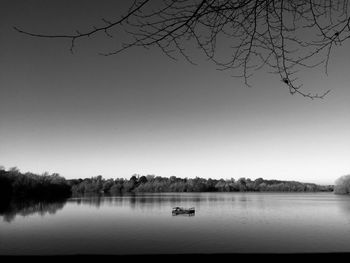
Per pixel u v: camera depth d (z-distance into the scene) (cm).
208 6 263
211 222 5341
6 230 4450
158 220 5728
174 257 1077
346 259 917
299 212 7025
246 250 3052
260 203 10612
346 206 8831
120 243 3519
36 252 3044
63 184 16575
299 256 988
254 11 276
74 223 5222
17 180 11444
